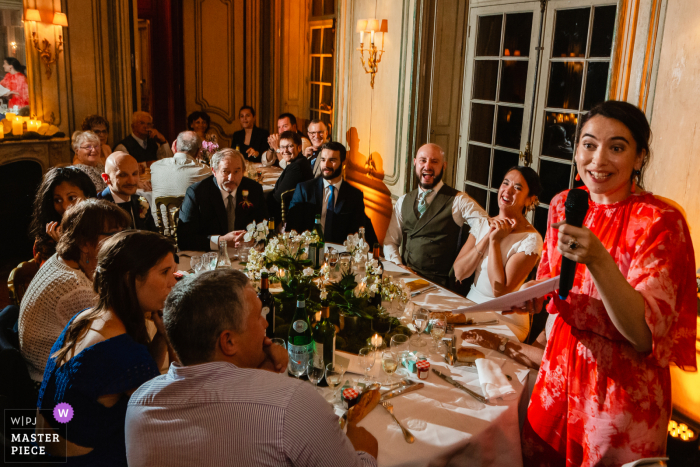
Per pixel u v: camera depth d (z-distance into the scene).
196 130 6.99
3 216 5.46
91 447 1.34
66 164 5.79
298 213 4.06
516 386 1.80
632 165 1.39
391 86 5.04
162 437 1.07
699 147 2.51
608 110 1.38
